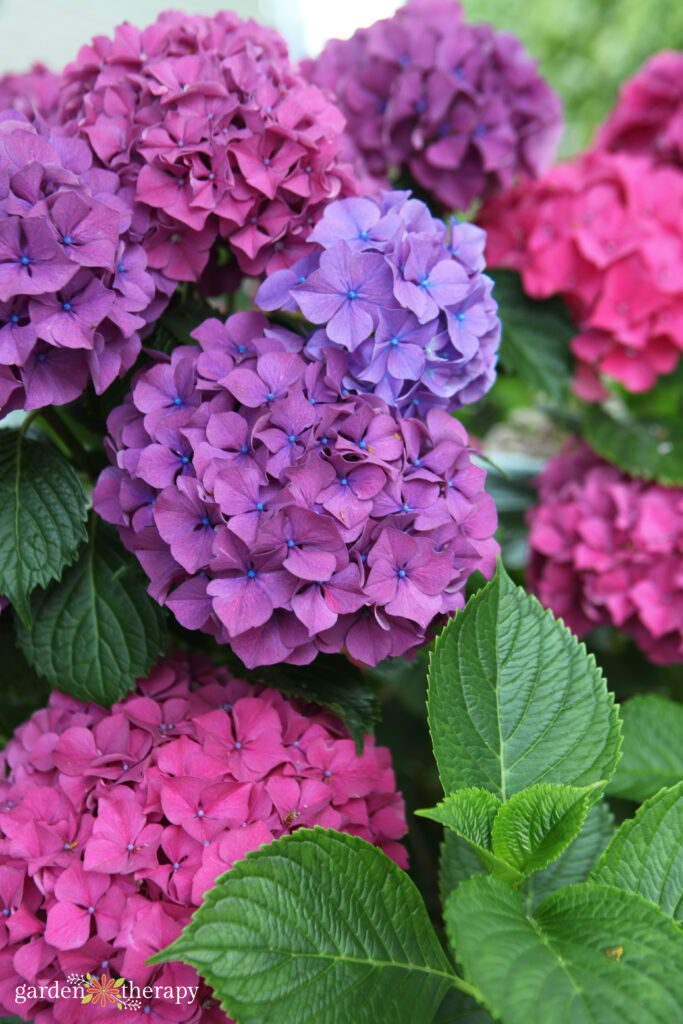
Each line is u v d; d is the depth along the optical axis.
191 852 0.82
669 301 1.05
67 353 0.82
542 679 0.81
